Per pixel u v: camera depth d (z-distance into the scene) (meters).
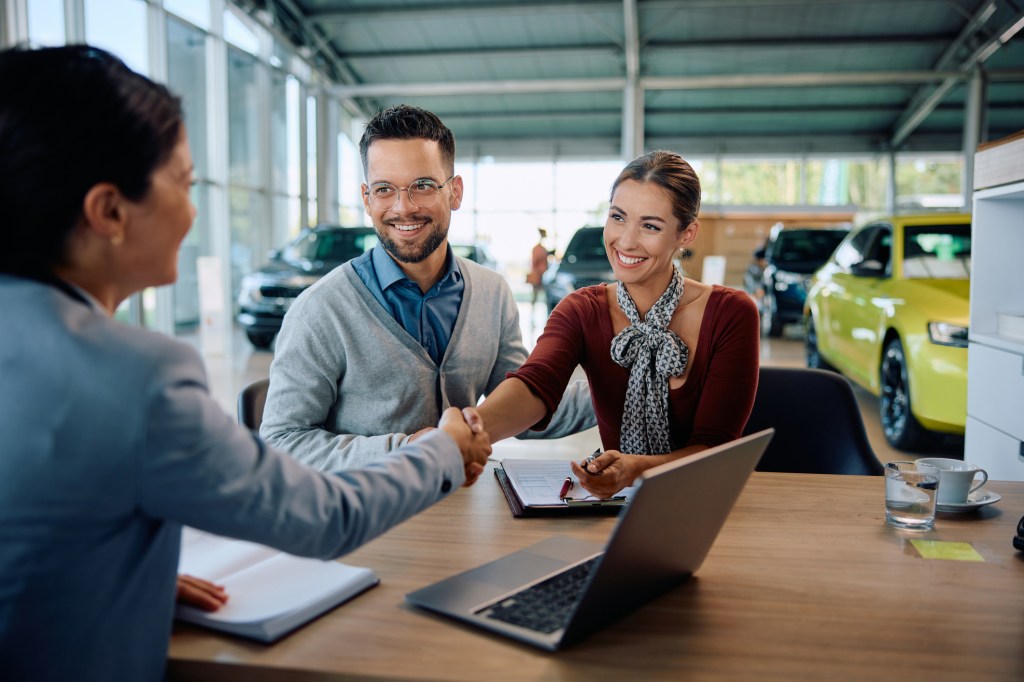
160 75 8.43
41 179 0.69
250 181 11.07
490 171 17.81
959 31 11.84
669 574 0.98
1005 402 2.35
